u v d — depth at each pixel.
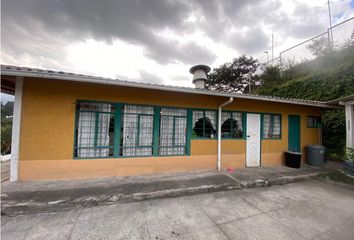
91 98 4.52
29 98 4.13
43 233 2.43
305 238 2.42
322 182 4.99
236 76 21.20
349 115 5.66
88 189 3.75
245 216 3.01
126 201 3.48
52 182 4.09
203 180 4.53
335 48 9.47
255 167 6.16
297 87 10.32
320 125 7.75
